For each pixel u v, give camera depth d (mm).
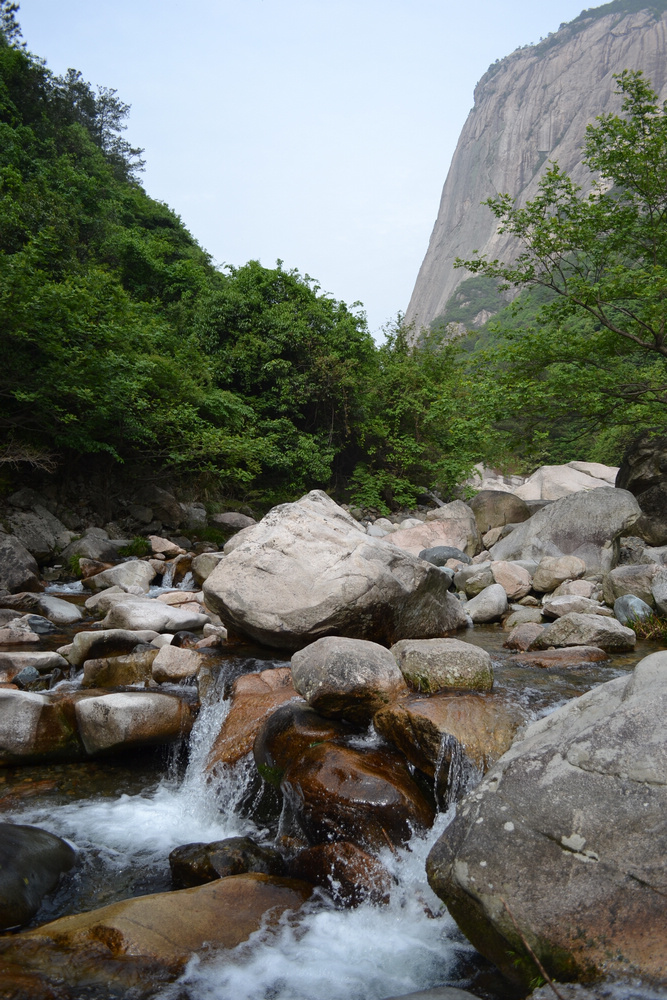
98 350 13812
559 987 2309
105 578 10234
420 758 3809
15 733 4723
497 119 151000
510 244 116438
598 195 13656
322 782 3645
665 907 2303
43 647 6824
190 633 6789
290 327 22062
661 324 13008
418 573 6293
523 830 2658
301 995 2617
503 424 16844
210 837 3977
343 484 24984
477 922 2643
